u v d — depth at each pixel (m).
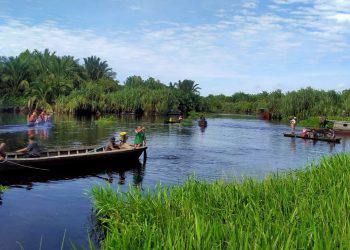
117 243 7.35
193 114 96.75
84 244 10.24
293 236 7.02
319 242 6.55
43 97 82.69
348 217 8.04
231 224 7.48
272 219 8.91
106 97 85.12
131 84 123.12
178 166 23.08
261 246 6.62
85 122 59.03
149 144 34.28
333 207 8.68
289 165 24.45
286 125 67.69
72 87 88.06
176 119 72.62
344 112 72.69
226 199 10.17
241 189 11.02
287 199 10.05
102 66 121.25
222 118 91.62
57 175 19.12
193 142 36.88
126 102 85.88
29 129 44.56
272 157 27.98
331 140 40.28
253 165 24.17
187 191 11.33
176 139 39.19
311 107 78.88
